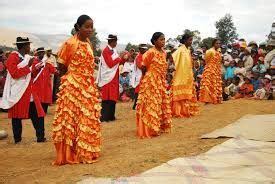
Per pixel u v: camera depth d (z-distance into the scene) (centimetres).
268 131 740
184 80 1039
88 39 652
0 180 573
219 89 1298
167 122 849
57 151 636
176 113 1049
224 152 609
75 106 628
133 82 1343
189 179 487
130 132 915
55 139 629
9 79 848
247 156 584
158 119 829
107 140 833
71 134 627
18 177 582
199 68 1609
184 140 762
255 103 1295
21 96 844
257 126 793
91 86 644
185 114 1051
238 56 1653
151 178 495
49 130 1038
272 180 475
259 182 467
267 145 645
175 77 1048
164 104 851
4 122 1232
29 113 869
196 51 1703
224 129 795
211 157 584
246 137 706
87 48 636
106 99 1091
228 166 538
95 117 643
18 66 832
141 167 575
